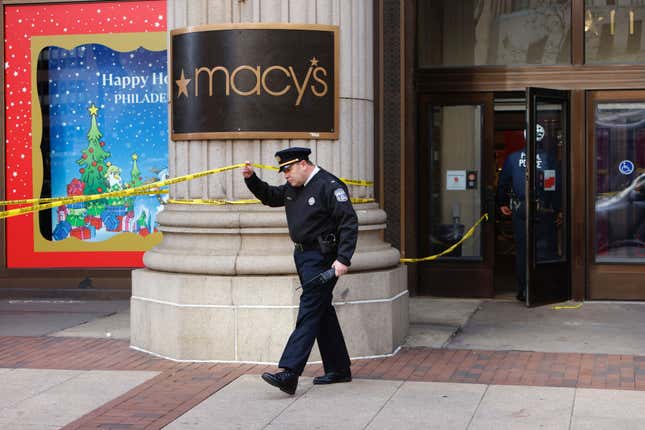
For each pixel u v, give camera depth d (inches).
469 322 388.2
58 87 459.2
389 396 269.1
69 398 270.7
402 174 438.6
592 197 432.8
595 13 433.1
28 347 346.3
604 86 428.8
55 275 460.1
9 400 269.0
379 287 323.6
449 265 447.2
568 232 433.4
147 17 453.4
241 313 313.0
